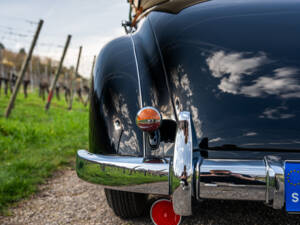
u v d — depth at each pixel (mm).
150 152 1584
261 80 1532
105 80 1819
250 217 2139
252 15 1752
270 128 1457
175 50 1747
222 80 1587
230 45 1650
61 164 4215
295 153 1416
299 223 2023
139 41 2014
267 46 1598
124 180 1535
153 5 2465
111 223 2154
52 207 2576
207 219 2121
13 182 3078
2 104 11531
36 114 10008
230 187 1335
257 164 1347
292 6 1761
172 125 1604
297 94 1478
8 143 5059
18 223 2264
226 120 1520
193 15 1873
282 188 1301
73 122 8211
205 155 1507
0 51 14500
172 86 1669
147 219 2172
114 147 1655
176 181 1386
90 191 2988
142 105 1688
